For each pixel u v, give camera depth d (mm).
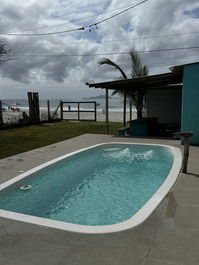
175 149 6746
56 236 2443
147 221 2721
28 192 4477
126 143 7855
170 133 10891
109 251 2186
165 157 7211
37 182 4965
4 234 2502
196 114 7176
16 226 2652
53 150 7043
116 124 14930
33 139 9281
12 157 6227
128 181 5352
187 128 7348
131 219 2760
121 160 7000
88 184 5164
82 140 8703
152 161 6840
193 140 7340
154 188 4930
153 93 12711
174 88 12422
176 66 7191
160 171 6000
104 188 4938
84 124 14867
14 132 11273
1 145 8023
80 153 6754
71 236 2434
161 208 3053
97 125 14273
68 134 10641
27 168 5188
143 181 5324
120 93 13938
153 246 2254
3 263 2047
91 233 2479
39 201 4238
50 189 4844
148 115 12930
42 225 2658
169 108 12602
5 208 3916
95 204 4176
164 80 9523
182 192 3588
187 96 7211
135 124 9984
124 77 13586
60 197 4461
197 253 2148
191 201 3266
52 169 5523
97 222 3551
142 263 2018
